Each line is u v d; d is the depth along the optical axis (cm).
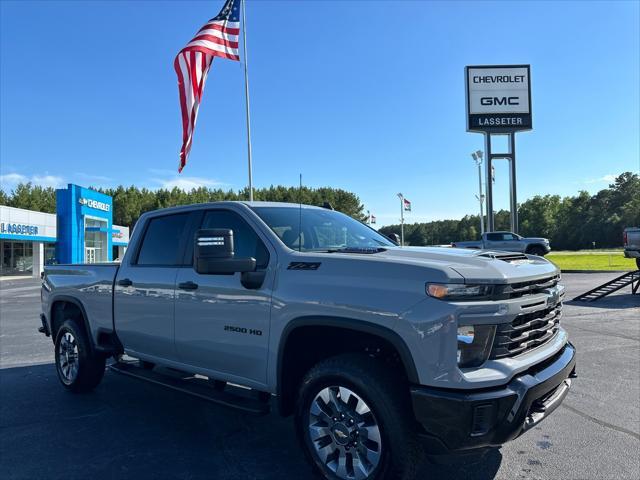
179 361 443
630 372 623
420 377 284
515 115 3066
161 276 452
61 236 3734
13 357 775
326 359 333
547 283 343
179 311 429
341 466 315
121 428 458
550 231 9925
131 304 485
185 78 1688
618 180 9869
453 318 279
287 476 359
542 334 338
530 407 300
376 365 308
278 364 350
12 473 367
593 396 531
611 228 8869
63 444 420
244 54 2189
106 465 379
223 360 395
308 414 333
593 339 822
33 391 582
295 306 340
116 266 518
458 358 280
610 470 361
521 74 3075
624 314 1091
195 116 1683
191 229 448
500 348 292
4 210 3544
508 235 3005
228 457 393
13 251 4200
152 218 500
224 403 385
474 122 3077
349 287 318
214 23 1700
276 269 362
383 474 294
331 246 408
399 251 352
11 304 1641
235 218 418
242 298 376
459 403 272
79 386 562
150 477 359
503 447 404
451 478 351
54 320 623
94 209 4112
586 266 2744
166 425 466
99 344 537
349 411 313
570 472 359
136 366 515
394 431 290
